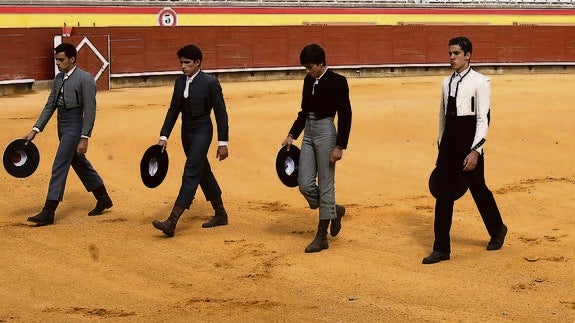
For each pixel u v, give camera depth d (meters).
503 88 23.31
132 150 12.95
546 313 5.66
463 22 39.22
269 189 10.36
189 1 33.62
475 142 6.64
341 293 6.14
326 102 7.07
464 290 6.18
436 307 5.80
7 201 9.58
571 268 6.73
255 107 18.41
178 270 6.83
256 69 26.12
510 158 12.56
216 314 5.71
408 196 9.90
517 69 30.67
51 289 6.34
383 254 7.23
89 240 7.80
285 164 7.50
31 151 8.43
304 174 7.24
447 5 39.09
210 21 34.03
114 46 23.12
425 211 9.03
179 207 7.81
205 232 8.10
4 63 20.77
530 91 22.14
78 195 9.83
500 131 14.73
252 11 34.97
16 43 20.98
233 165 11.95
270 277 6.58
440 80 27.12
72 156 8.41
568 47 31.11
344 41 27.91
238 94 21.59
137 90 22.53
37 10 30.69
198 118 7.80
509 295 6.05
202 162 7.86
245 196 9.93
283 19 35.53
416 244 7.59
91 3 31.67
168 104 18.92
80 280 6.57
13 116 16.52
